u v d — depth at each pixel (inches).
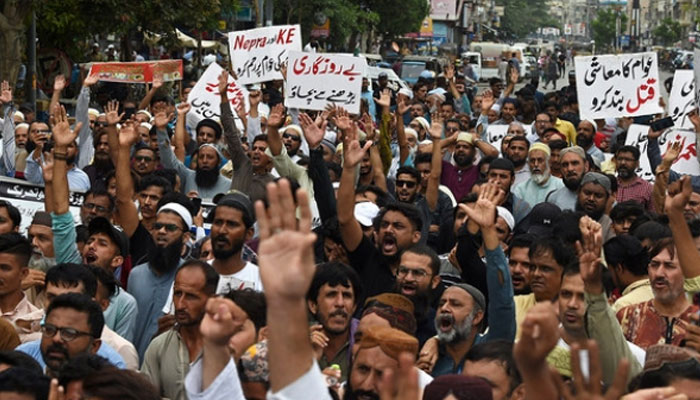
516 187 490.3
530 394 133.2
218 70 594.9
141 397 178.2
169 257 315.9
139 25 1089.4
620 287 304.3
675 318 266.4
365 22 2084.2
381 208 355.3
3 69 872.3
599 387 129.7
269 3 1390.3
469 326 257.8
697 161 514.6
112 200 372.5
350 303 263.6
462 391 171.2
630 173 476.7
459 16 4197.8
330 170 459.2
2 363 214.1
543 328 132.0
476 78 1939.0
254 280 308.7
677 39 5073.8
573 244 340.5
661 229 323.9
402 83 1373.0
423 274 283.4
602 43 6412.4
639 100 587.5
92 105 1042.7
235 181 419.2
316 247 351.9
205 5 1056.8
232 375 164.9
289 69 524.7
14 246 284.0
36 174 473.1
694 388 192.2
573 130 675.4
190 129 593.9
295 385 141.0
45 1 873.5
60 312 234.8
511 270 303.6
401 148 520.4
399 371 135.6
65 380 196.5
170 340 260.2
